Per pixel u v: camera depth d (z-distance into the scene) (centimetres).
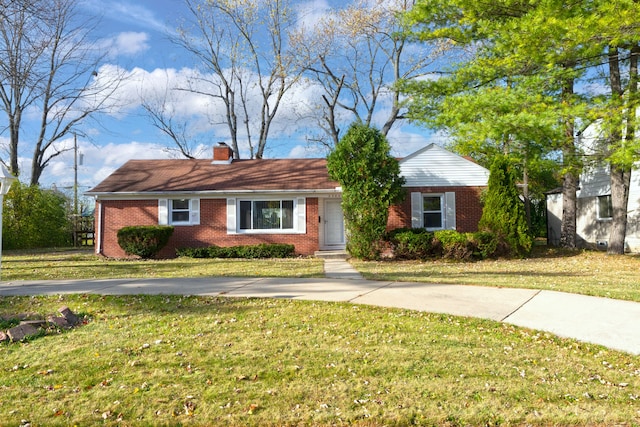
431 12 1650
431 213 1833
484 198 1759
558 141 1427
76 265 1493
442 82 1777
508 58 1434
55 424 377
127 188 1892
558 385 454
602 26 1181
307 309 749
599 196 1961
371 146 1588
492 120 1384
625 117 1343
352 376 473
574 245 1845
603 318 667
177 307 782
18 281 1114
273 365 504
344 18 2705
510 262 1499
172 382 459
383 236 1605
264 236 1858
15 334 609
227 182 1930
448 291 878
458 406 405
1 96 2538
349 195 1597
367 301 796
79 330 656
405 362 511
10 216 2427
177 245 1869
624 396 430
